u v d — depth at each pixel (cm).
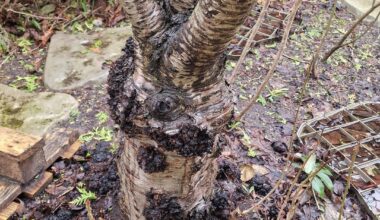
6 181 210
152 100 152
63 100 276
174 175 171
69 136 239
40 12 356
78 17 353
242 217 210
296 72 311
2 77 302
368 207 221
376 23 362
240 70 307
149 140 162
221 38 127
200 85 153
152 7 144
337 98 295
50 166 229
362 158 247
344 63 324
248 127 263
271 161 243
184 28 135
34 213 208
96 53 317
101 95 285
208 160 177
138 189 179
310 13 374
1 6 340
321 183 226
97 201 215
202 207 187
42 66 312
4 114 265
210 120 158
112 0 363
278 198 222
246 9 117
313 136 260
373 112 280
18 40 333
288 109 281
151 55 150
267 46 331
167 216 181
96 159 235
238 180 229
